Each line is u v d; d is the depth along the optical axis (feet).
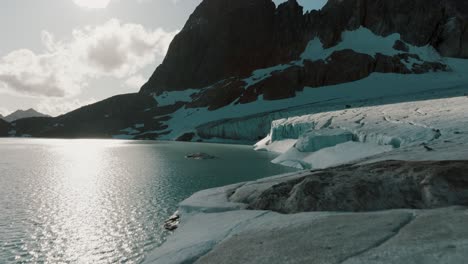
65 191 81.71
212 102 482.69
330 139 129.70
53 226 54.49
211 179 99.25
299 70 466.29
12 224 55.42
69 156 177.06
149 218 58.75
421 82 409.69
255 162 146.51
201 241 30.42
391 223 23.61
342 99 384.06
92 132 485.97
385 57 467.11
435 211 24.99
